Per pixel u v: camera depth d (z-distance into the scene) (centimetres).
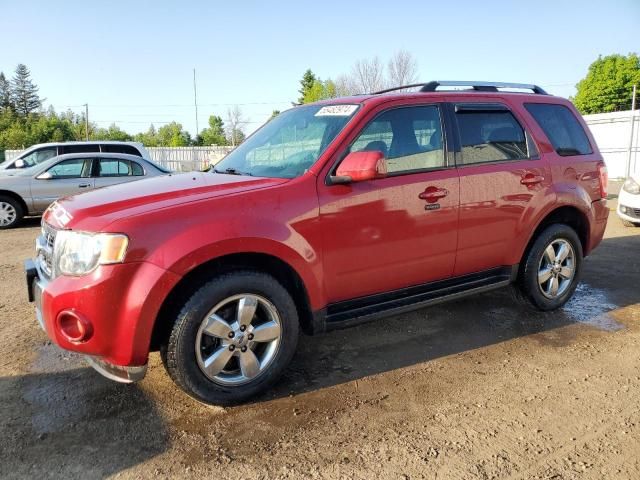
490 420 306
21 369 377
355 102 388
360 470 262
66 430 298
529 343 421
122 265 279
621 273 632
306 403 328
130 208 300
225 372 323
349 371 374
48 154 1272
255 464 267
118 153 1213
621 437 288
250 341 320
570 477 255
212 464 268
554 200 455
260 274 319
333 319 353
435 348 414
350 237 349
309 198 333
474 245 415
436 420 307
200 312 299
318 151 359
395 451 277
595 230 507
